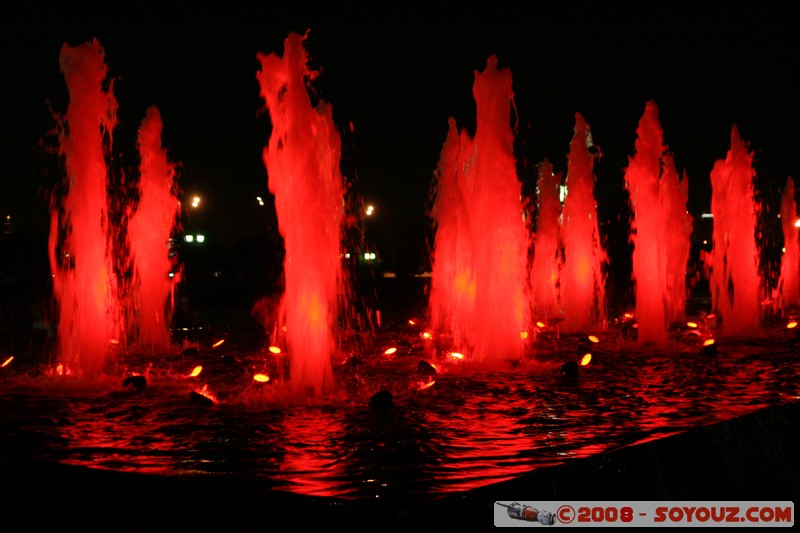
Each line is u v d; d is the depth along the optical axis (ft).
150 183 39.81
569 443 16.28
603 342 39.32
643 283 38.42
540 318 56.49
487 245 32.24
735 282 46.42
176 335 44.73
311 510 11.72
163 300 39.27
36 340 42.96
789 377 26.81
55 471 13.51
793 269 82.02
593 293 51.49
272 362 31.78
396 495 12.14
